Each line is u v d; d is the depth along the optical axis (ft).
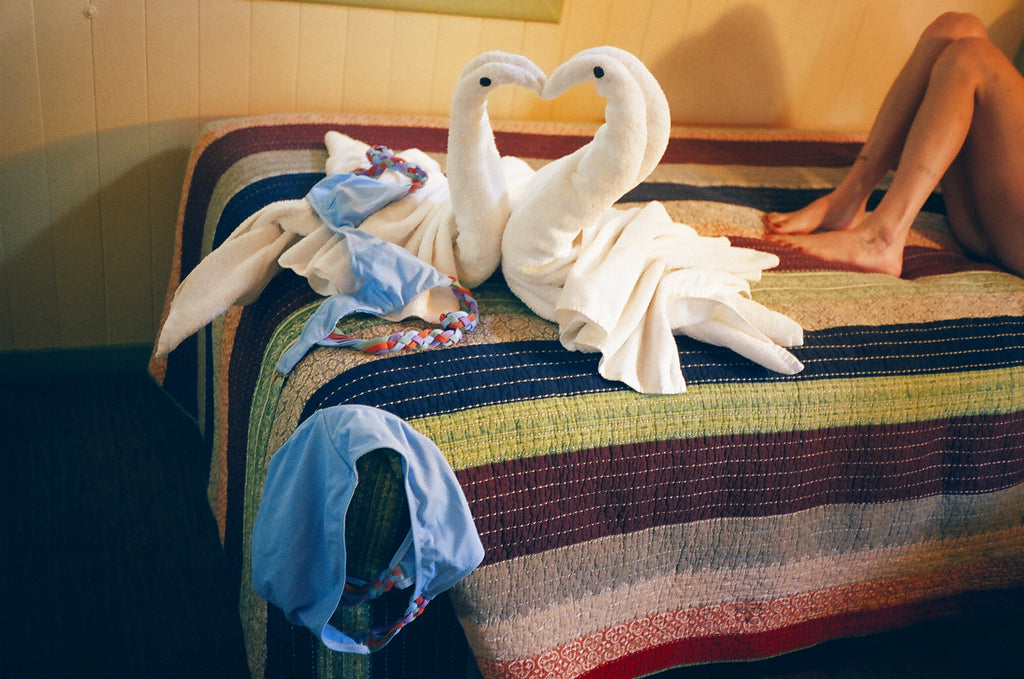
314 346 3.90
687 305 4.23
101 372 6.79
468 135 4.02
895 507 4.47
